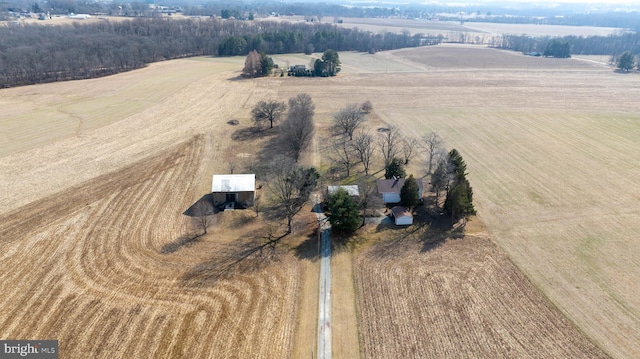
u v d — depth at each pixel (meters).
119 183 63.44
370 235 52.16
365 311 39.94
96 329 36.53
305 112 79.56
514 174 68.62
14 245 47.53
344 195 51.59
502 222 54.75
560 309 40.00
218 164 71.19
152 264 45.47
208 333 36.62
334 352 35.41
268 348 35.47
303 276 44.53
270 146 79.62
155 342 35.47
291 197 58.78
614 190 63.00
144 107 101.81
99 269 44.25
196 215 55.56
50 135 81.38
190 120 93.50
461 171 56.88
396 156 75.25
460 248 49.44
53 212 54.75
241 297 41.06
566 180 66.44
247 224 53.97
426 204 59.25
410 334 37.22
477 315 39.38
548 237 51.53
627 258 47.59
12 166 67.44
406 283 43.62
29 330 36.12
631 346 35.94
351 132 84.06
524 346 35.94
